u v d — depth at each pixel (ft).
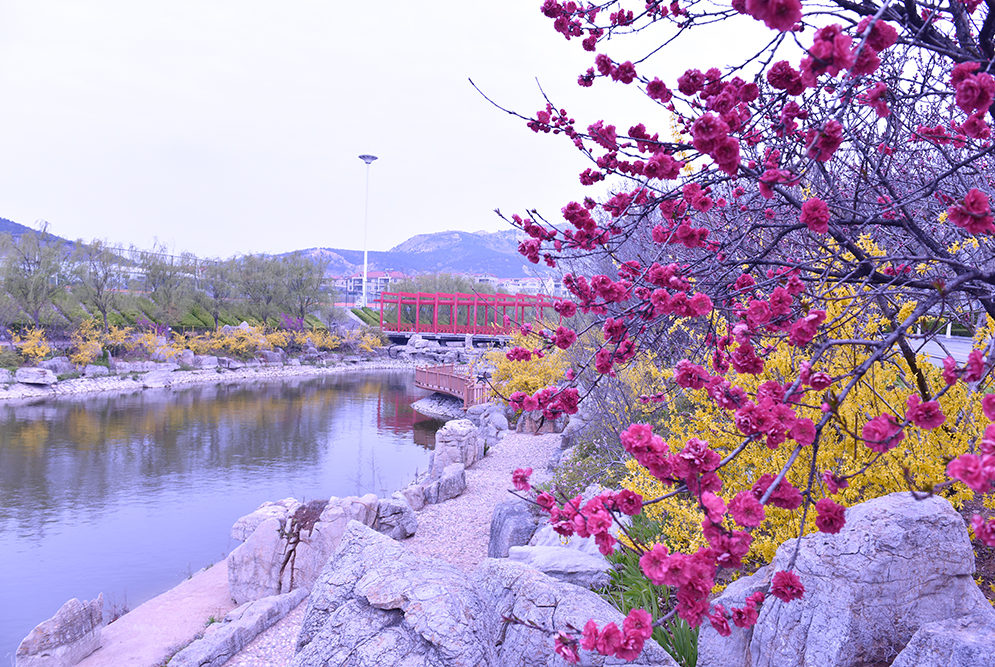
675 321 9.66
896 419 6.18
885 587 11.18
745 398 5.92
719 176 7.29
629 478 19.01
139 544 53.67
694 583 4.70
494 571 16.03
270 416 121.19
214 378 180.14
